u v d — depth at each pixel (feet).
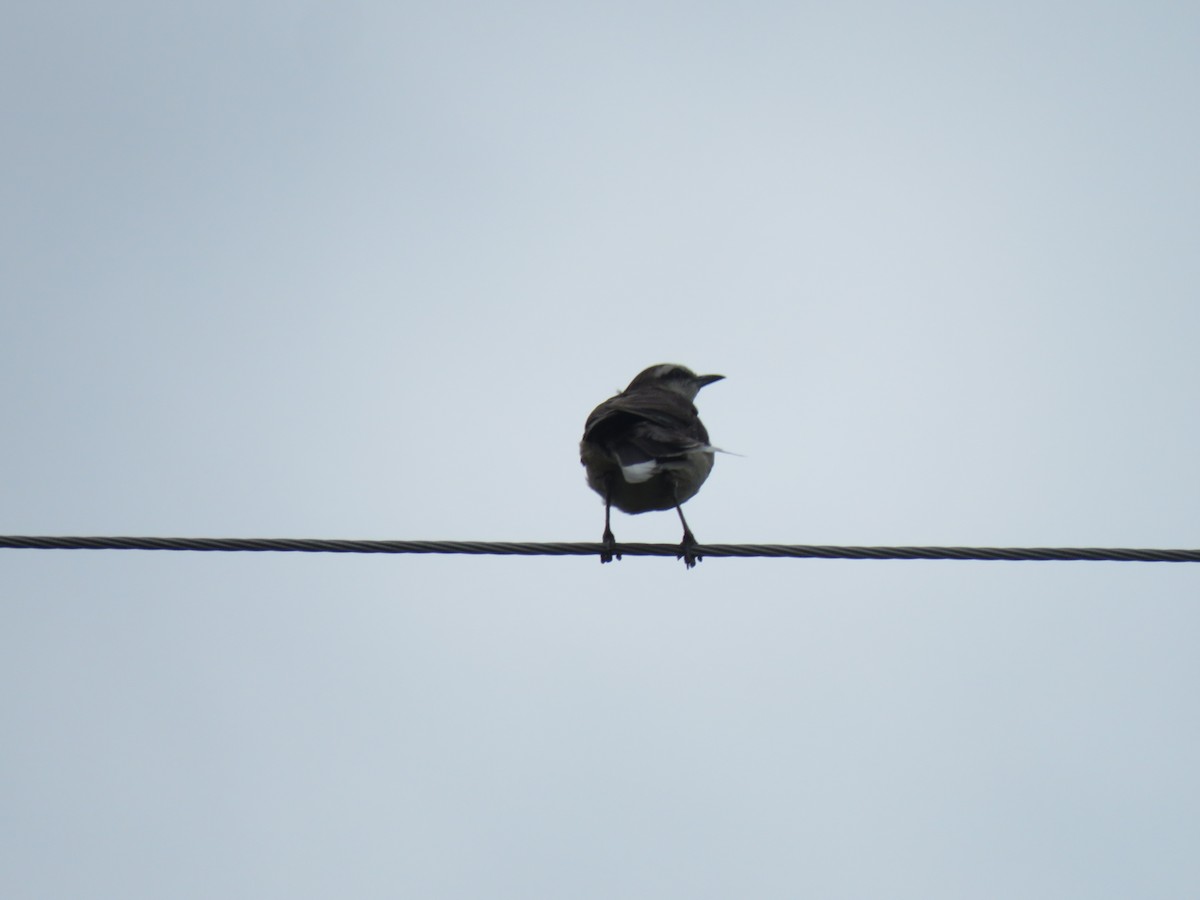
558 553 42.32
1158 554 39.60
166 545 39.09
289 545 40.16
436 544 41.06
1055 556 39.96
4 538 38.24
